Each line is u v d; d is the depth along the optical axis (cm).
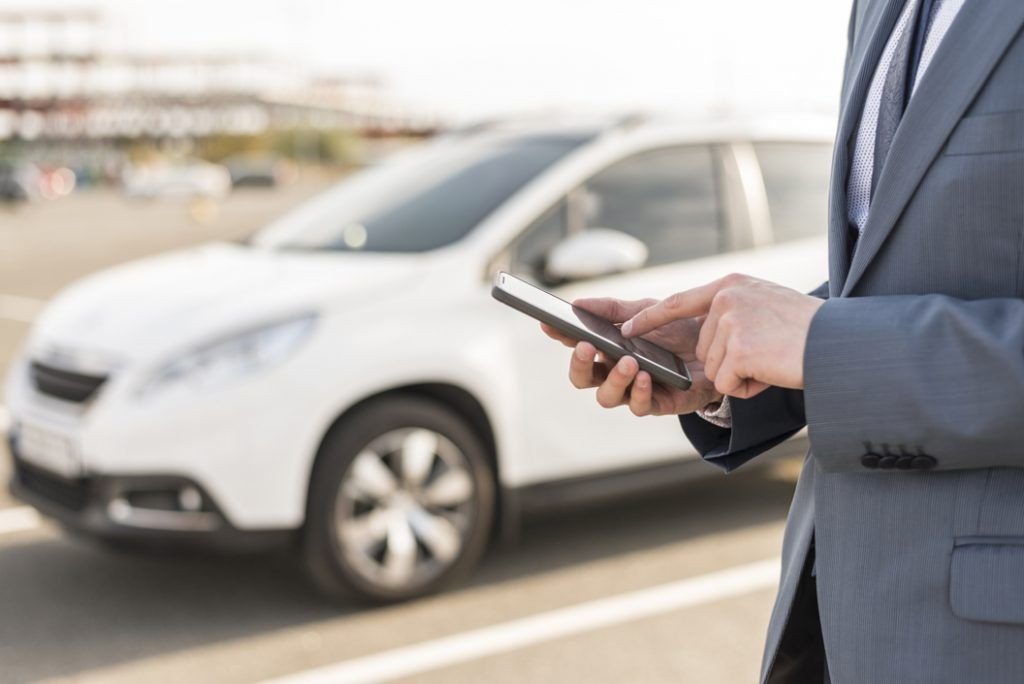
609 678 334
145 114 9356
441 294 384
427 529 383
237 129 9106
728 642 359
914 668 108
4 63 9088
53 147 9088
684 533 456
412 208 435
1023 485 105
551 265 397
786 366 108
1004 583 104
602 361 136
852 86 123
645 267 418
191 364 356
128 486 353
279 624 372
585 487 407
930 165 107
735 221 442
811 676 136
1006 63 103
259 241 469
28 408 388
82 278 1518
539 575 413
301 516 358
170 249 2031
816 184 467
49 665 346
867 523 112
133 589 405
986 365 100
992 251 105
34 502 387
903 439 104
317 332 363
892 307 106
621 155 429
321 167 8381
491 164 445
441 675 337
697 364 139
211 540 351
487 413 388
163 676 338
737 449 135
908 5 118
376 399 374
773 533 455
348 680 335
